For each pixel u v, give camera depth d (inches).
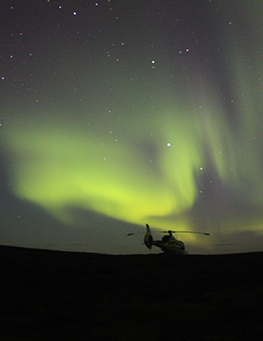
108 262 524.4
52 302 311.7
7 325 238.5
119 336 209.6
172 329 223.5
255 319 244.1
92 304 304.2
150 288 380.5
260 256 582.2
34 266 462.0
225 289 389.7
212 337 200.5
